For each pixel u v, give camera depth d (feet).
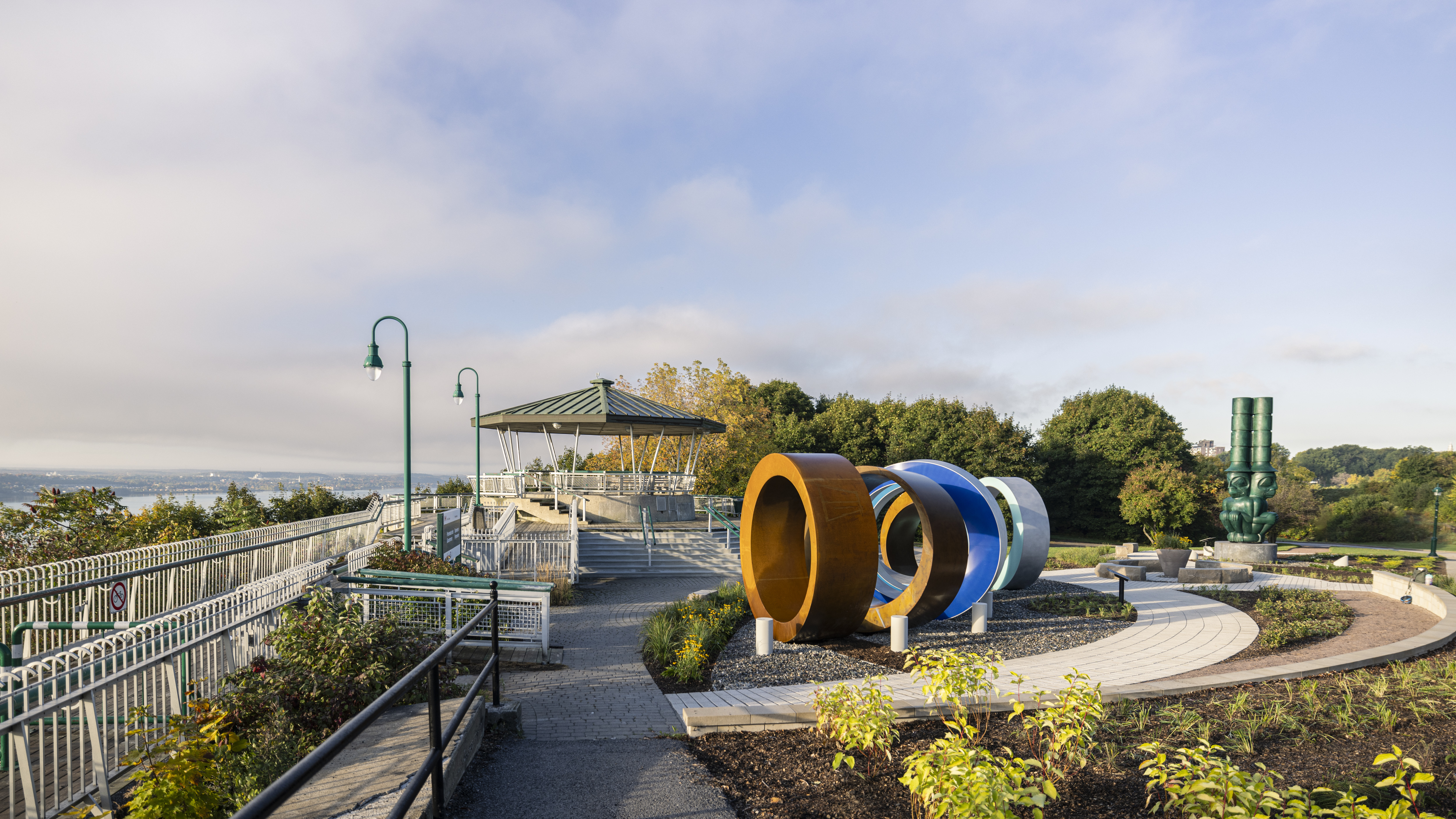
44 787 18.84
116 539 52.24
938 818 12.66
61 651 23.54
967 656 20.43
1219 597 48.93
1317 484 280.10
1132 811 14.37
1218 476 177.47
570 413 93.25
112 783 20.65
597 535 79.05
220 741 18.97
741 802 15.94
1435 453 239.09
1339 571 65.36
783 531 42.04
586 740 21.53
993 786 11.81
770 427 161.68
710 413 140.36
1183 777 12.92
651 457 140.87
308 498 99.96
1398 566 75.20
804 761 18.37
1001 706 21.18
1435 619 39.75
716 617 41.04
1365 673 25.82
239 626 27.84
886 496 47.16
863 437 169.27
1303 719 20.10
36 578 32.14
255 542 49.49
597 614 49.80
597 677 31.55
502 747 20.27
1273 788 13.96
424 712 20.15
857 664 32.65
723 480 141.08
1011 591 53.47
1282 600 45.70
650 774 17.71
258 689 22.29
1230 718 20.29
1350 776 15.38
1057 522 174.40
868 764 17.70
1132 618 42.37
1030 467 160.66
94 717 19.35
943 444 160.45
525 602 36.22
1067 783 15.80
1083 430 177.88
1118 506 164.45
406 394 49.98
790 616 39.17
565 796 16.29
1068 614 44.16
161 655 22.62
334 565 40.88
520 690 29.19
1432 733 18.75
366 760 16.34
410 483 49.90
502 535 66.18
